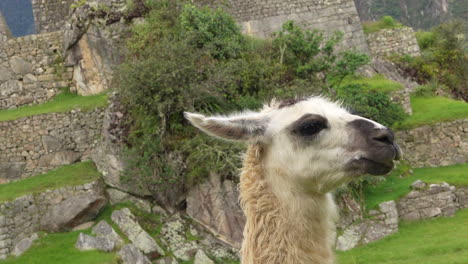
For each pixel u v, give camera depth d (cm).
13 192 2089
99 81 2645
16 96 2720
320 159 484
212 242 1916
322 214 482
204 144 1989
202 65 2175
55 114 2422
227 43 2317
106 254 1734
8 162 2389
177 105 2047
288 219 470
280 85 2202
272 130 496
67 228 1981
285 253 465
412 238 1842
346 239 1859
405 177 2322
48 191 2033
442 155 2469
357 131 488
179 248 1889
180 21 2441
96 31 2648
